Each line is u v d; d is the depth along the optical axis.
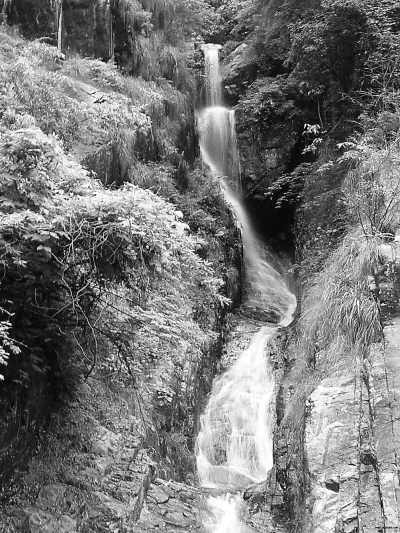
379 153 7.70
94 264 4.52
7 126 5.64
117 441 6.21
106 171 8.73
